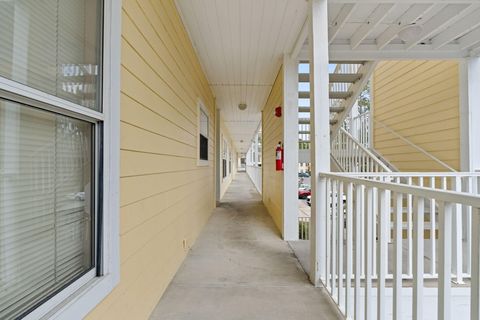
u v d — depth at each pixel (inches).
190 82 144.6
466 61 157.2
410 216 105.6
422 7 119.1
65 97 45.1
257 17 123.5
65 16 45.4
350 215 81.6
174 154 111.8
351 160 216.2
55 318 39.8
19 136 37.1
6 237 35.3
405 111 216.4
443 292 45.8
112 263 56.5
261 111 338.0
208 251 144.3
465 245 131.3
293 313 85.0
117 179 59.1
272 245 155.9
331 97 212.7
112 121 56.9
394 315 58.6
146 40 79.1
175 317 82.2
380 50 153.6
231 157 697.0
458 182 114.7
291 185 167.5
